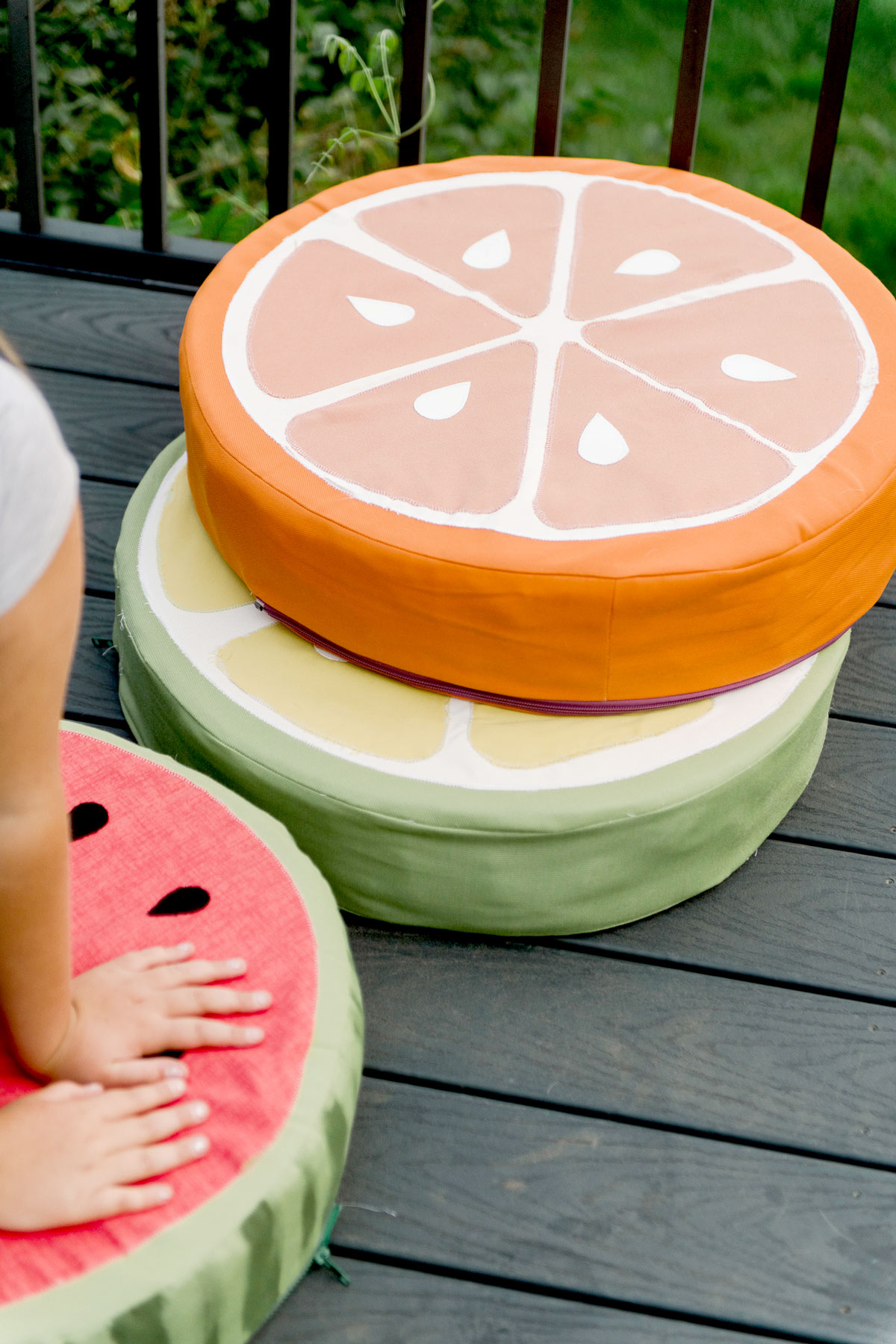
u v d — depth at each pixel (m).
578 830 1.35
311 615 1.44
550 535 1.34
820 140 2.16
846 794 1.67
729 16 3.54
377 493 1.39
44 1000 0.98
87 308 2.29
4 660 0.78
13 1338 0.95
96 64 3.10
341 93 3.28
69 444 2.03
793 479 1.43
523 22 3.52
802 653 1.49
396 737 1.40
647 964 1.48
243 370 1.55
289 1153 1.07
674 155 2.22
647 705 1.43
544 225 1.85
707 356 1.61
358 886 1.43
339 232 1.80
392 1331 1.19
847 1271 1.25
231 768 1.41
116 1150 1.03
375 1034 1.40
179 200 3.11
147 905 1.23
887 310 1.70
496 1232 1.26
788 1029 1.43
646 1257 1.25
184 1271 1.00
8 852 0.86
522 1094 1.36
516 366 1.58
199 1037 1.12
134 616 1.54
